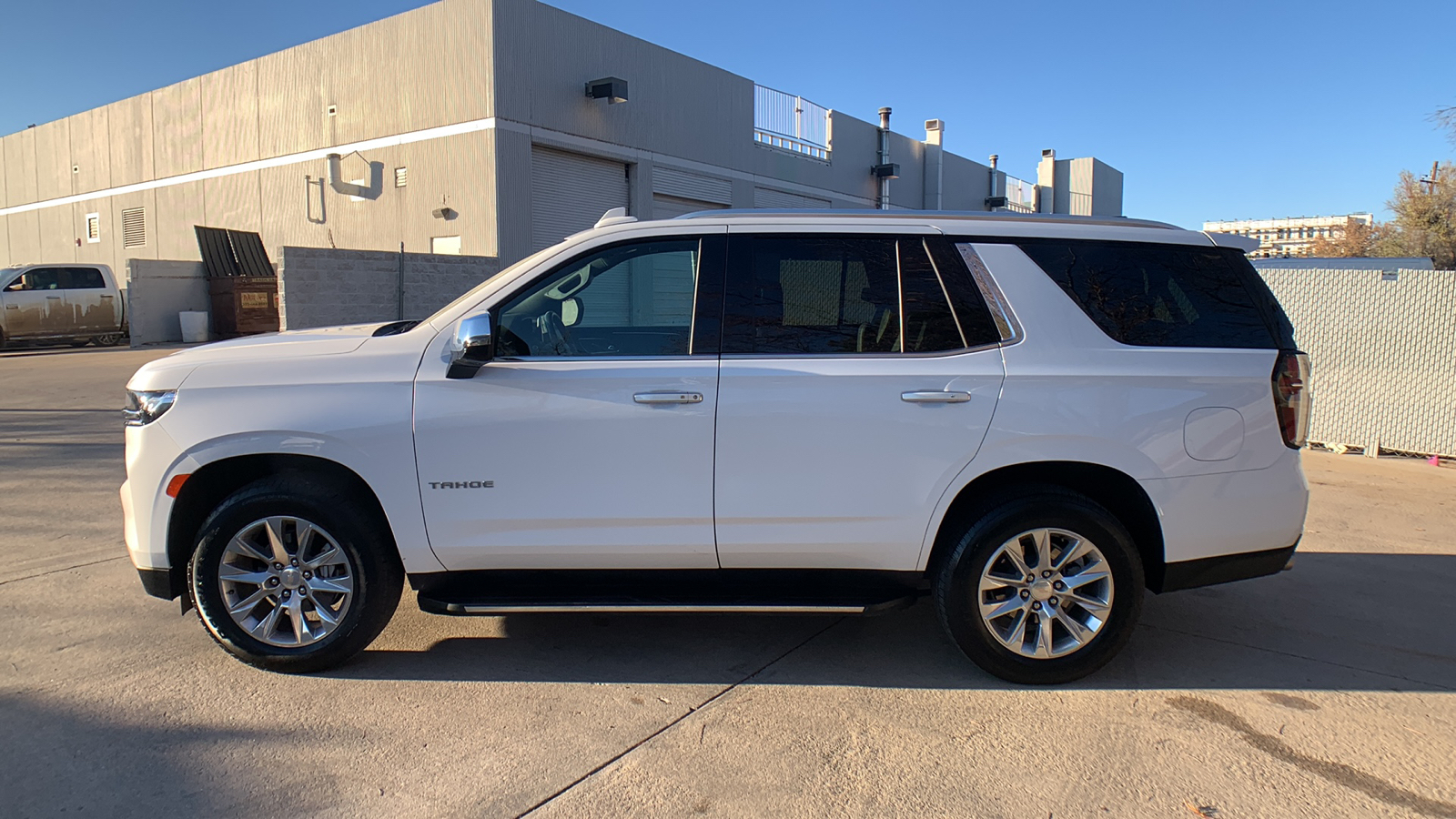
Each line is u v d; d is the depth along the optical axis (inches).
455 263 668.1
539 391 140.3
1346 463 339.0
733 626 172.9
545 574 148.3
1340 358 359.6
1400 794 114.7
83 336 781.9
